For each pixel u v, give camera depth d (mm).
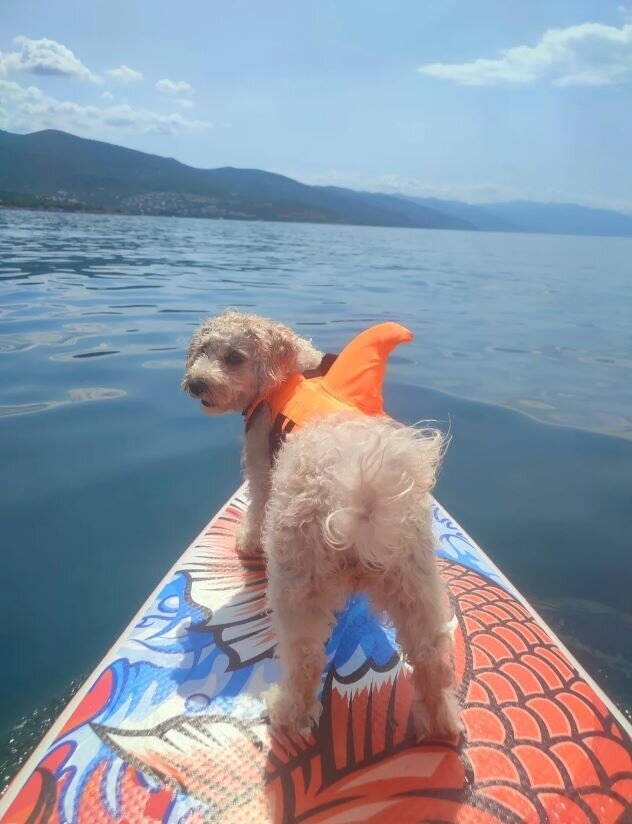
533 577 1075
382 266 6199
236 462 1443
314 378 1052
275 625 668
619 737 673
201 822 576
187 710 699
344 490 593
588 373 2252
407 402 1879
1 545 1094
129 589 999
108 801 595
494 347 2623
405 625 636
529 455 1540
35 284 3584
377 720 682
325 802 595
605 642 938
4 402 1721
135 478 1347
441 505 1290
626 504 1317
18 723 760
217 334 1039
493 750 650
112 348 2291
